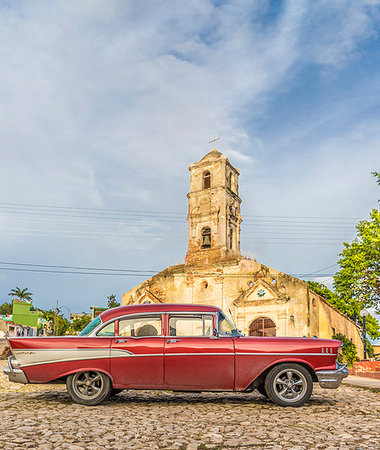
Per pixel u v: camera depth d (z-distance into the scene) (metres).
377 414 6.79
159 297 36.69
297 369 7.48
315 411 7.00
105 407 7.19
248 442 4.93
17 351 7.59
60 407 7.08
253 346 7.58
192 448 4.66
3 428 5.30
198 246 37.16
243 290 33.09
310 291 30.52
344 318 36.31
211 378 7.52
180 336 7.71
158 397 8.44
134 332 7.77
